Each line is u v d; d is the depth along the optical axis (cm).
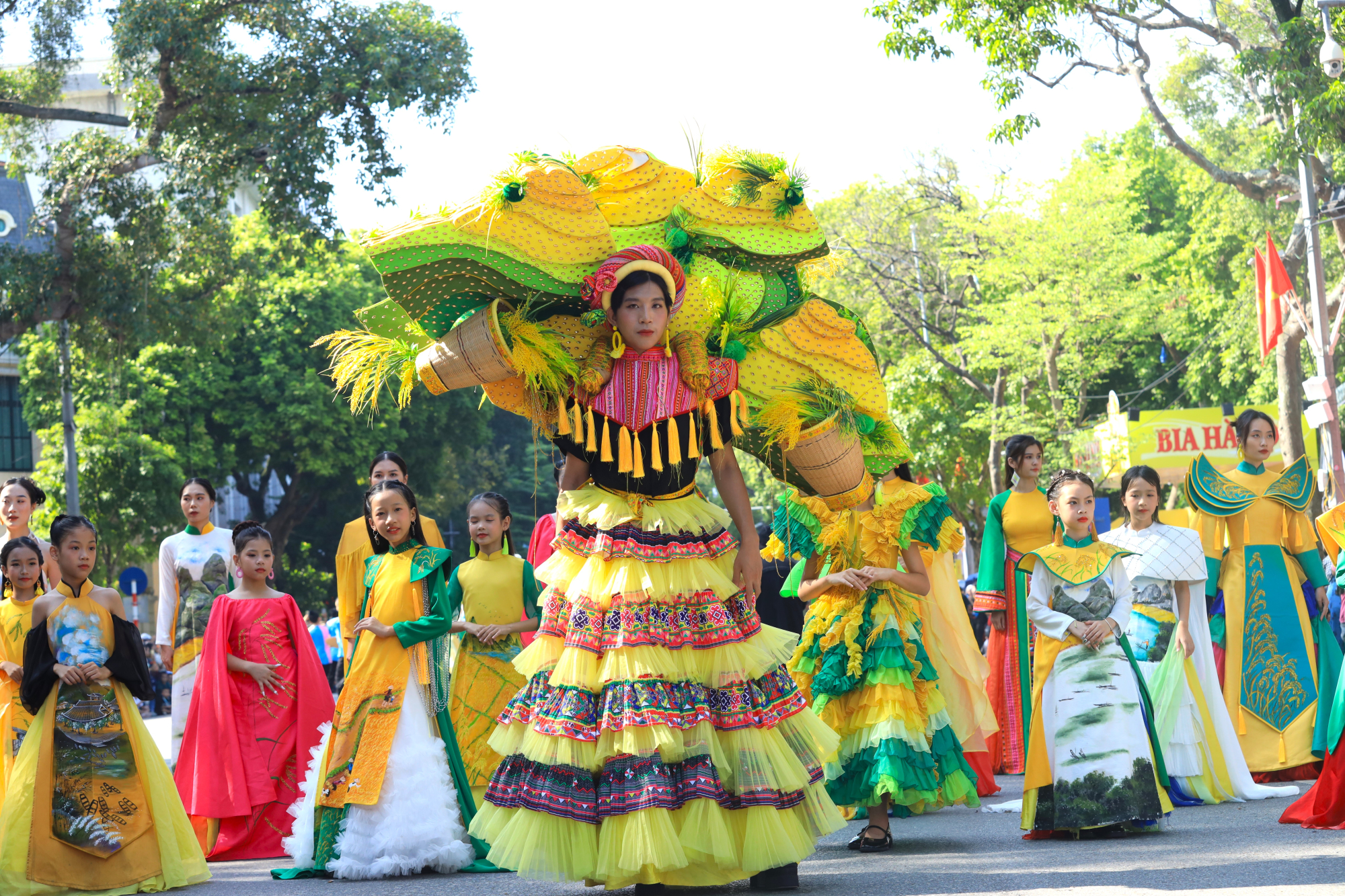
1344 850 515
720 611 466
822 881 500
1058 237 3062
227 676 734
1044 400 3288
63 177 2134
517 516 5772
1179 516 878
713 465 496
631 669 448
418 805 607
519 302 472
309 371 3603
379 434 3775
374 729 623
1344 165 2169
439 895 534
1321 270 1878
